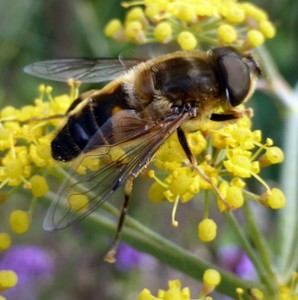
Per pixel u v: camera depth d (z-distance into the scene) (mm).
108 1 122
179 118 90
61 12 124
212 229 90
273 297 93
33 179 92
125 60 97
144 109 90
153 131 90
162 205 135
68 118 91
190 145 91
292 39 129
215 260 132
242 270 129
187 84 90
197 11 98
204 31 99
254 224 94
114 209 96
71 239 137
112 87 91
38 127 94
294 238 98
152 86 90
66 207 88
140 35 100
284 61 130
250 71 92
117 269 134
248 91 91
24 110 95
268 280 94
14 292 137
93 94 91
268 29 100
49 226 87
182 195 90
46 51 126
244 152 91
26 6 125
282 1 123
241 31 100
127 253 133
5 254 138
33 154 92
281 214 101
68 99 96
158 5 99
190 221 135
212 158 92
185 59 91
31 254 137
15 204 144
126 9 121
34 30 126
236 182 91
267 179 117
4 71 131
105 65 97
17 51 127
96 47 121
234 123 92
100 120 90
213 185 90
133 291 135
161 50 106
